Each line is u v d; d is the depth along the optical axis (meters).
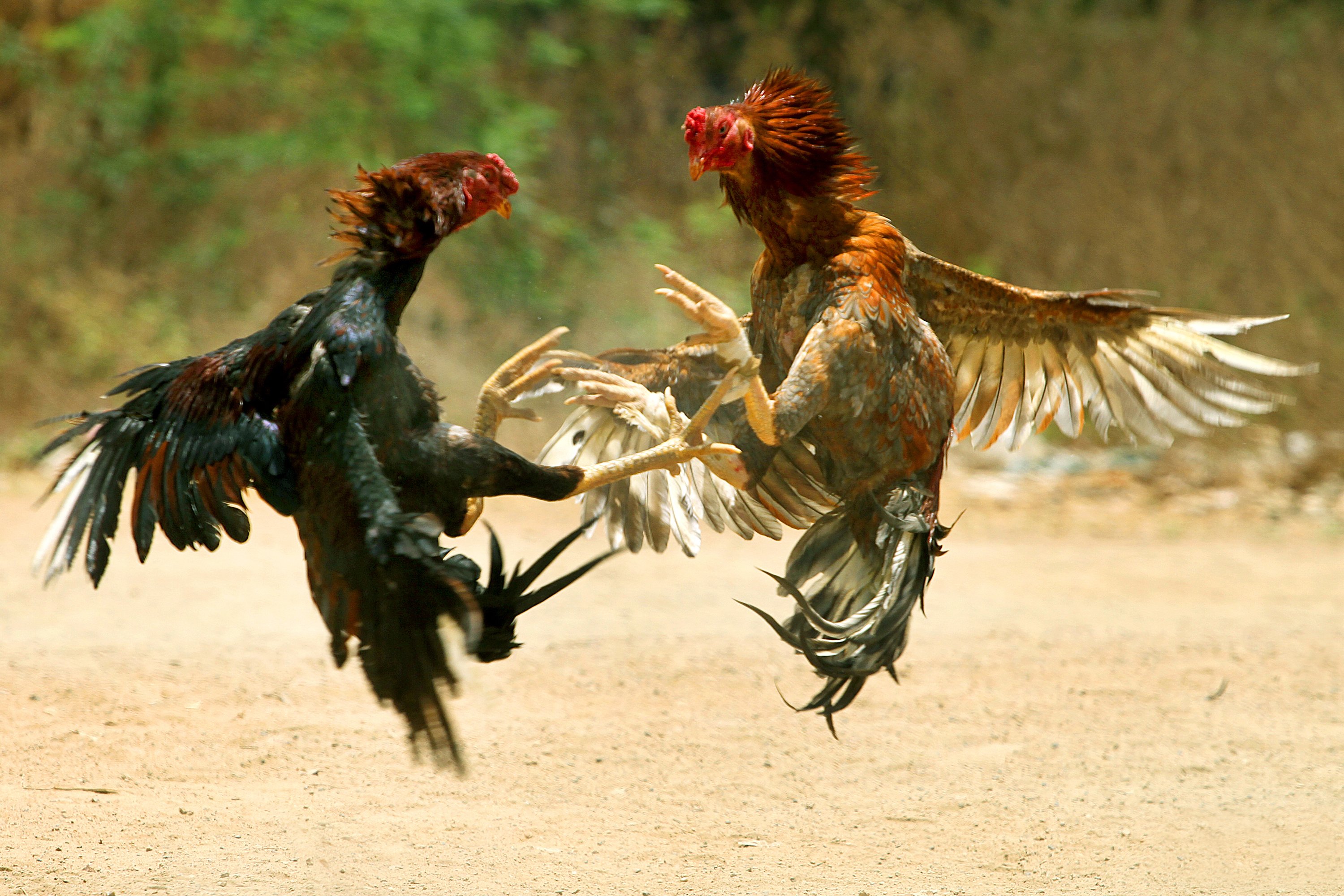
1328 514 26.70
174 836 11.45
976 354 11.78
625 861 11.21
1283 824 12.27
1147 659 17.67
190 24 33.16
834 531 10.56
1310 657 17.78
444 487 8.55
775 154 10.03
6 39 33.50
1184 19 38.75
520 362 9.75
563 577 8.59
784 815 12.44
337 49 32.28
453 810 12.30
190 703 15.04
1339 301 32.41
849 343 9.80
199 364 8.92
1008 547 24.33
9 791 12.35
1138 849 11.65
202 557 21.62
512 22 36.25
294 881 10.55
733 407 10.91
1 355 28.64
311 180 31.94
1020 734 14.83
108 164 32.00
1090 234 34.66
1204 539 25.11
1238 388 11.73
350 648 8.49
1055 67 37.75
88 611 18.61
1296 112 35.50
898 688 16.42
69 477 9.09
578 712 15.23
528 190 32.62
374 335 8.34
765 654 17.66
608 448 11.49
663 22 37.78
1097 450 30.88
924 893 10.62
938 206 36.59
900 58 38.75
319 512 8.17
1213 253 33.78
